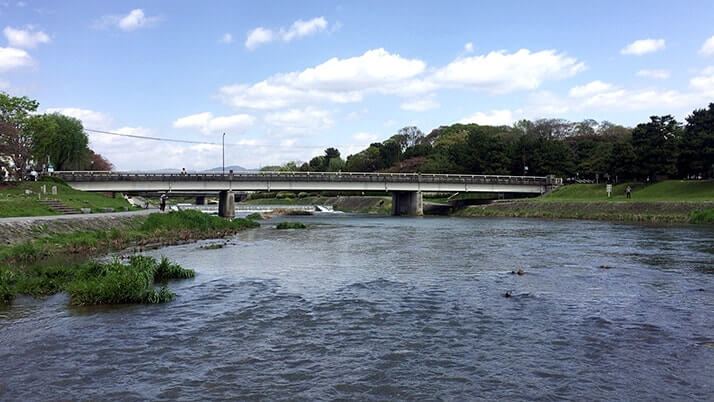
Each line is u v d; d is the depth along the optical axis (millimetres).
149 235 41219
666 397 10383
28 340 14062
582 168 111438
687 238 41375
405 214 102250
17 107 67312
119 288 18625
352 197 144625
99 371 11789
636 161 89438
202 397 10375
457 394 10531
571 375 11523
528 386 10922
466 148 123312
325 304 18453
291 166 199750
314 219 84625
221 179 81938
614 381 11188
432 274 24828
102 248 33969
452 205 105250
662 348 13336
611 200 77625
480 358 12641
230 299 19312
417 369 11930
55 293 20156
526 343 13797
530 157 114000
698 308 17594
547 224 62156
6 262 26281
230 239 44594
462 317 16500
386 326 15516
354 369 11930
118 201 70562
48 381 11195
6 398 10305
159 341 14031
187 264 28562
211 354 12977
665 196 78625
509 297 19406
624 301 18688
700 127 83312
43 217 39938
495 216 87312
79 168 99938
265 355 12906
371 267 27297
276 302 18797
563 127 153250
